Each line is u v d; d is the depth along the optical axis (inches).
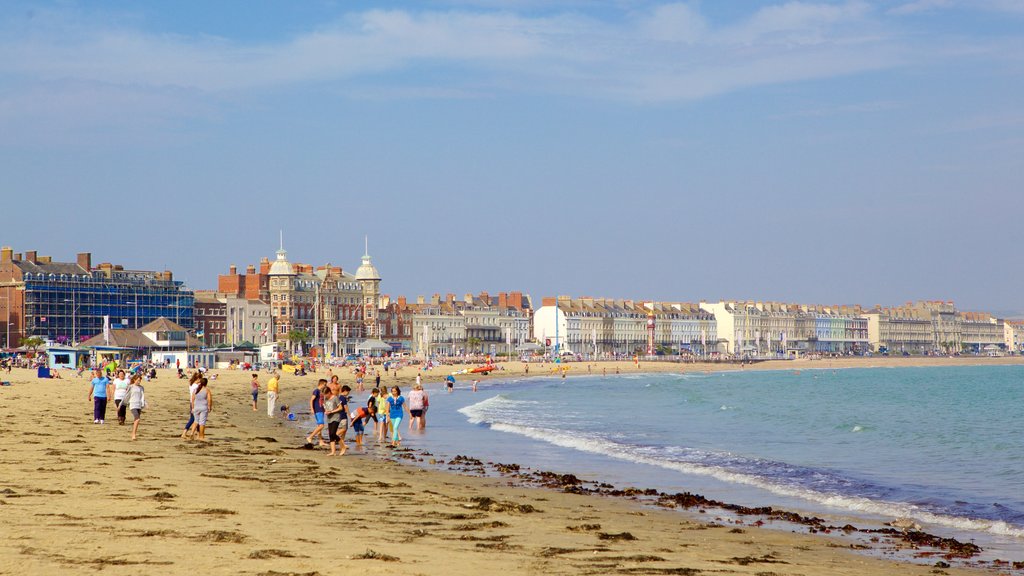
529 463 1756.9
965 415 3385.8
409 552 772.0
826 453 2042.3
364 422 2133.4
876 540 1035.9
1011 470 1732.3
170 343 6875.0
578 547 859.4
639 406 3809.1
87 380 4621.1
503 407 3639.3
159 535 782.5
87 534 773.9
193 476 1255.5
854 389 5861.2
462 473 1531.7
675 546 920.9
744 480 1537.9
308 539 804.0
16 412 2361.0
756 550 937.5
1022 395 5068.9
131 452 1526.8
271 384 2664.9
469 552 795.4
